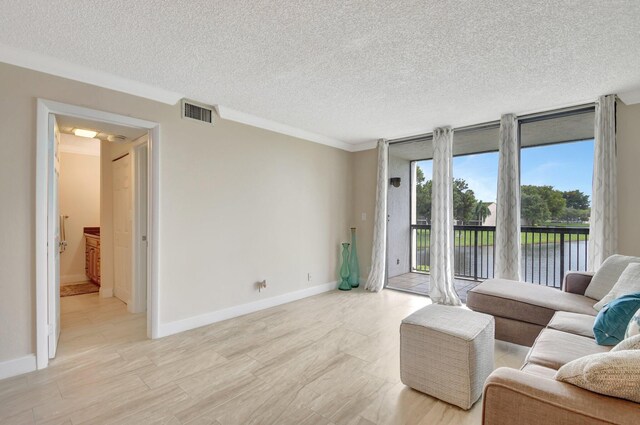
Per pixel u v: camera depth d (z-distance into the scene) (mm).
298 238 4281
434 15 1796
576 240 3742
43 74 2314
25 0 1657
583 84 2742
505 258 3533
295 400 1958
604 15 1776
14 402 1905
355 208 5145
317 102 3219
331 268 4805
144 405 1894
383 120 3820
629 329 1464
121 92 2703
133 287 3582
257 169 3764
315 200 4531
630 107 2930
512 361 2479
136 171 3602
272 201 3939
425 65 2408
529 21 1843
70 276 5074
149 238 2916
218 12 1775
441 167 4066
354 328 3174
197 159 3209
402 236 5738
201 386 2105
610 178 2930
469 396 1840
